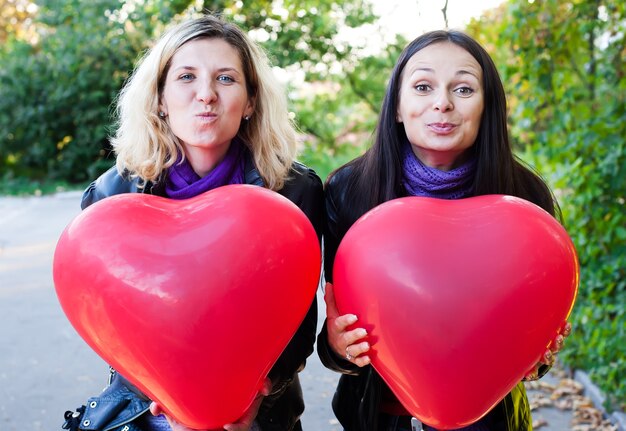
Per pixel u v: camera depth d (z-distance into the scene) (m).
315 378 4.87
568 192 5.05
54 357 5.16
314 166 16.22
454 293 1.54
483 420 1.99
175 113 1.84
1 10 24.83
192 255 1.55
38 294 6.96
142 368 1.64
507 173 2.00
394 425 2.01
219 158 1.96
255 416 1.90
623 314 4.16
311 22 14.95
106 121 19.31
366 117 17.75
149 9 15.18
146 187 1.93
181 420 1.73
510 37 4.69
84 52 19.28
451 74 1.87
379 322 1.61
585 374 4.41
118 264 1.57
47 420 4.09
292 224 1.65
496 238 1.59
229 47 1.86
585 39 4.72
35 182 18.81
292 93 15.84
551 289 1.58
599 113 4.47
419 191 2.01
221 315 1.54
